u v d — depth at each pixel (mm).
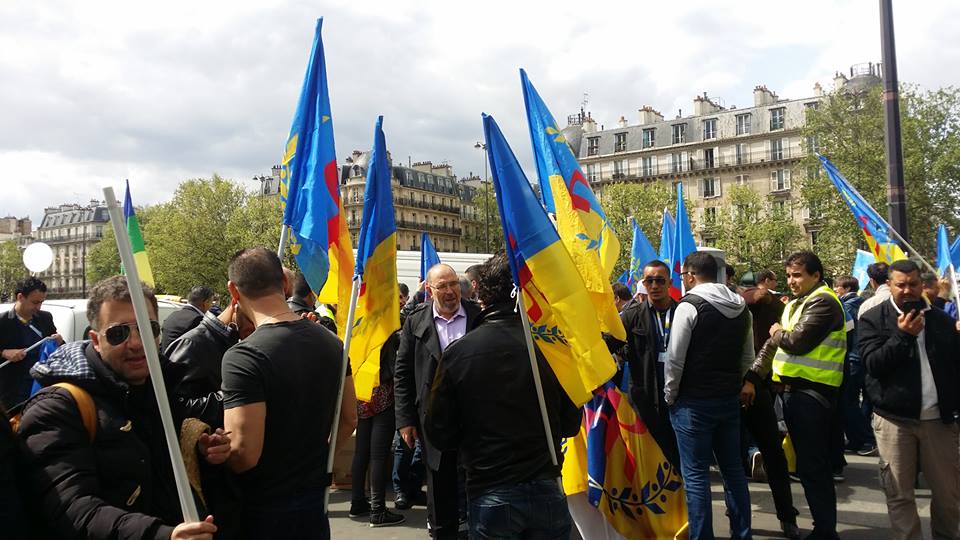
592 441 4926
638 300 7648
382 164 4645
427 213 94375
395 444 6566
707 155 75938
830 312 5031
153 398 2523
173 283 59625
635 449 4953
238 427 2709
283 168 4613
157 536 2119
